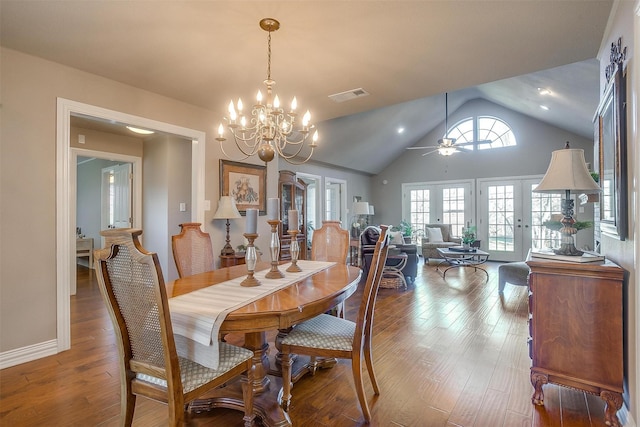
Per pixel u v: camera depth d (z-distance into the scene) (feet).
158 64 8.60
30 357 7.99
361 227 27.89
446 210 27.76
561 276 6.17
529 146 24.34
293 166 21.76
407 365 7.86
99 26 6.85
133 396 4.69
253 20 6.66
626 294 5.65
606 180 7.17
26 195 8.03
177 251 8.17
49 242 8.38
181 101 11.34
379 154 27.63
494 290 15.69
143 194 17.17
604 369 5.77
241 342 9.31
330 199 27.50
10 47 7.68
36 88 8.18
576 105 16.03
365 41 7.50
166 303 4.08
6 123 7.74
